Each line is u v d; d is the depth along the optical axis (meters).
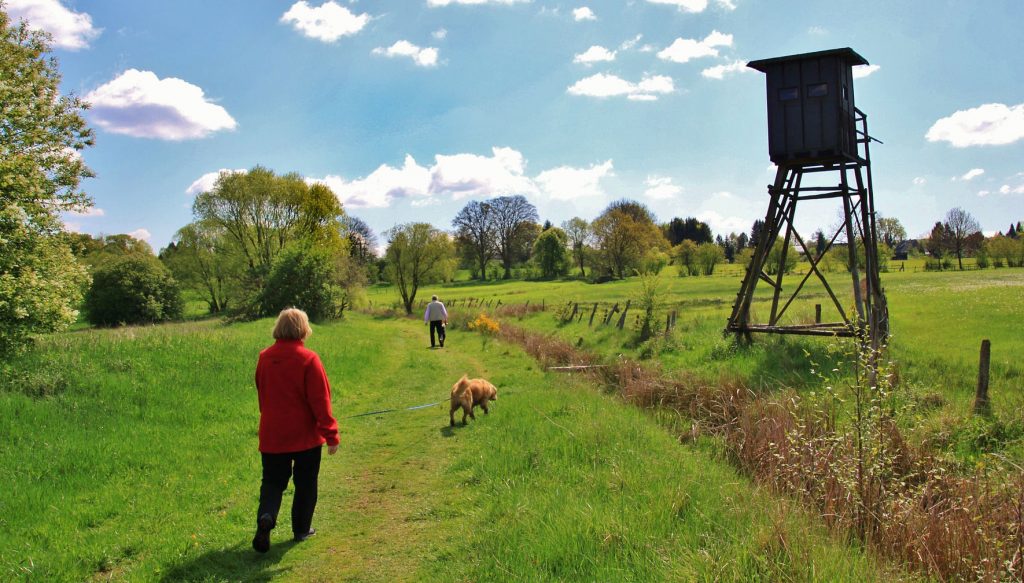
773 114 16.64
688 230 148.50
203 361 12.99
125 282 50.97
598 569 4.30
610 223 84.12
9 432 7.97
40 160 18.03
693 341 18.73
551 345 19.80
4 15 18.95
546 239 93.38
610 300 45.31
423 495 6.59
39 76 19.50
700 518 5.23
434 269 51.69
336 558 5.04
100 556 5.01
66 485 6.68
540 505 5.64
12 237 13.28
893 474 6.79
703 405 11.12
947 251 84.25
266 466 5.26
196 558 5.00
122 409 9.55
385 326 34.56
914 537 5.74
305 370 5.26
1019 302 23.38
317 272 34.91
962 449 8.98
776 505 5.48
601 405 10.43
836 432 7.10
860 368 7.01
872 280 17.27
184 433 8.95
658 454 7.56
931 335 17.14
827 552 4.62
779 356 15.22
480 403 10.47
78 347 13.23
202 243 59.78
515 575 4.30
